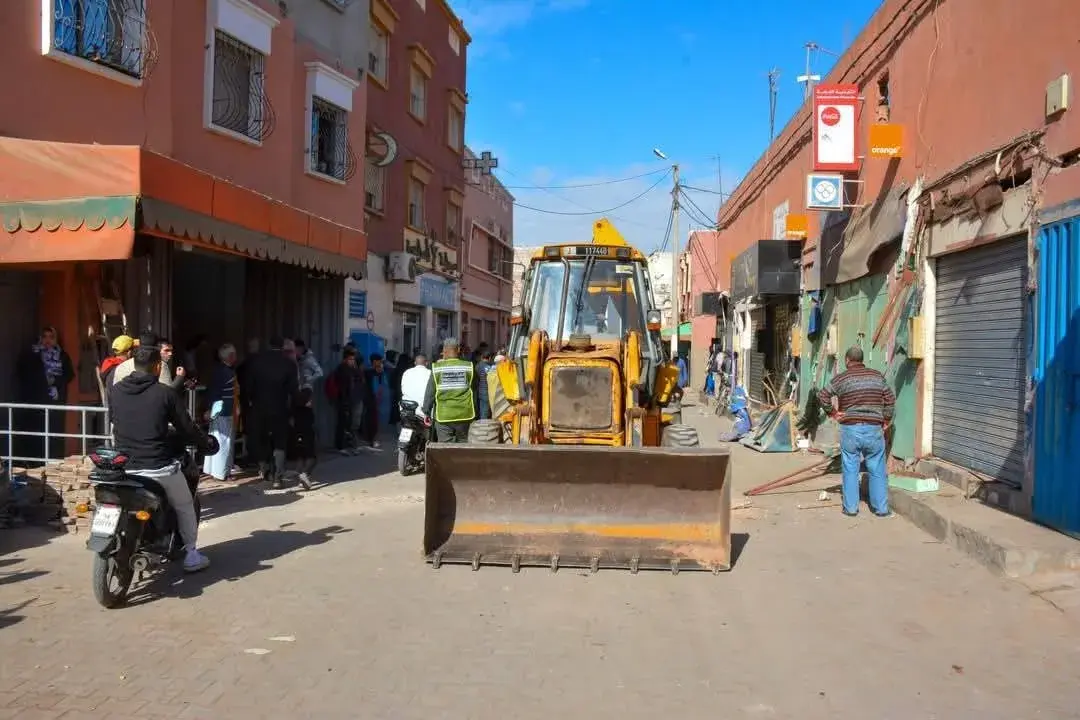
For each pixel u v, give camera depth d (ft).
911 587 20.58
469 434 30.37
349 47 48.73
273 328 42.68
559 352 25.94
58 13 27.27
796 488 35.42
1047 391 23.97
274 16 39.22
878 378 29.32
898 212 35.53
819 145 40.88
